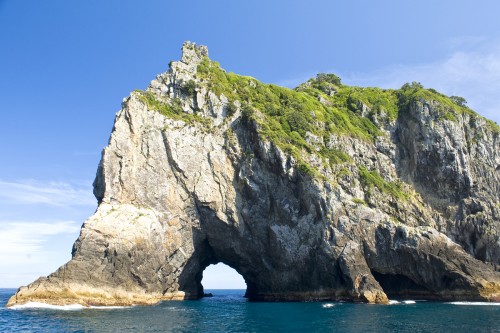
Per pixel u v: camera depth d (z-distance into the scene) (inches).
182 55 3944.4
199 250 3486.7
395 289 3260.3
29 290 2522.1
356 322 1968.5
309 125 3686.0
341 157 3602.4
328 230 3041.3
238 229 3344.0
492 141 3816.4
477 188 3565.5
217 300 3528.5
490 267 3206.2
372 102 4306.1
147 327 1815.9
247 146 3499.0
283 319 2100.1
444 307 2573.8
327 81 5236.2
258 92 3956.7
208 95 3681.1
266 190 3363.7
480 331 1706.4
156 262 3024.1
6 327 1765.5
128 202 3093.0
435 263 3029.0
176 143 3378.4
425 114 3836.1
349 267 2925.7
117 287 2726.4
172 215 3233.3
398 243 3058.6
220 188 3400.6
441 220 3491.6
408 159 3863.2
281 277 3272.6
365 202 3368.6
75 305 2496.3
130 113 3309.5
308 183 3161.9
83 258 2662.4
